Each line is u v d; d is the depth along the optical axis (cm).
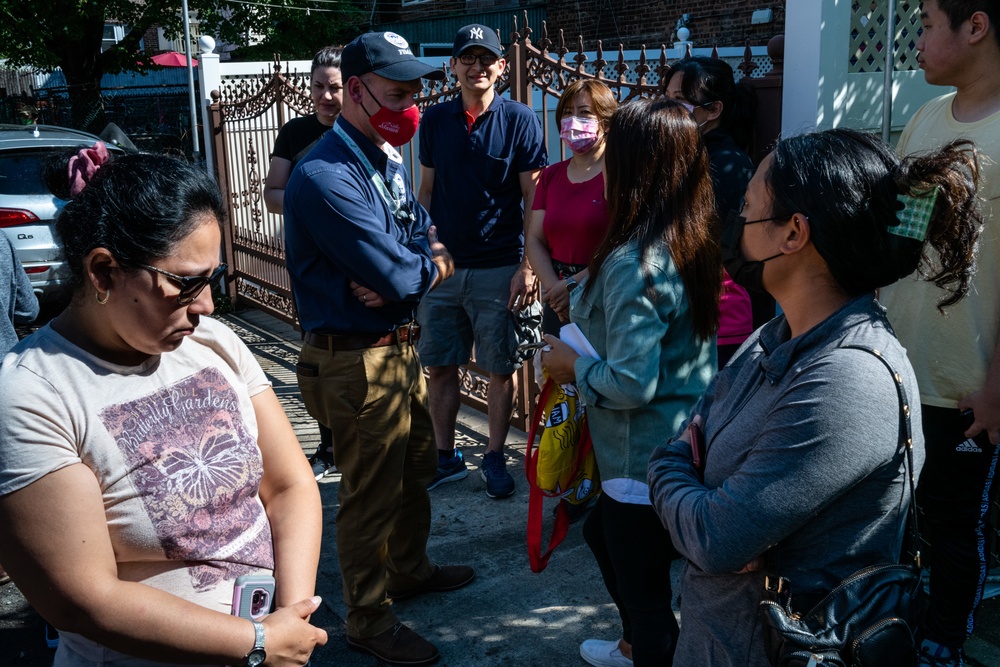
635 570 224
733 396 156
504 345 407
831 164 136
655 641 222
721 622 153
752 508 137
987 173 236
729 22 1312
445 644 299
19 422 132
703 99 324
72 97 1577
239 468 154
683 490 154
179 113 1477
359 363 266
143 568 144
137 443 142
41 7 1513
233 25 1756
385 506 277
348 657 294
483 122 400
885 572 137
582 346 234
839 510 137
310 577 162
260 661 142
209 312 147
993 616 300
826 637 133
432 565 329
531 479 266
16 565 132
